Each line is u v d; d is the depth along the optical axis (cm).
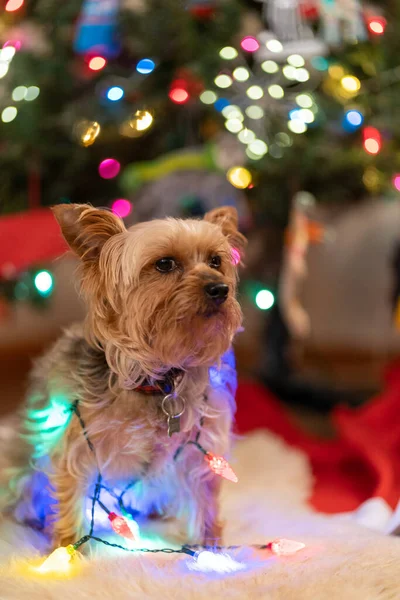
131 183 284
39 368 189
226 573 155
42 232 257
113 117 276
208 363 169
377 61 286
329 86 285
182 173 275
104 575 151
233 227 183
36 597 141
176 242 161
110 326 165
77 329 186
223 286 158
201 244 162
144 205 275
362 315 443
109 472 169
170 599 141
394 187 304
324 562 159
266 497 223
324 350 455
